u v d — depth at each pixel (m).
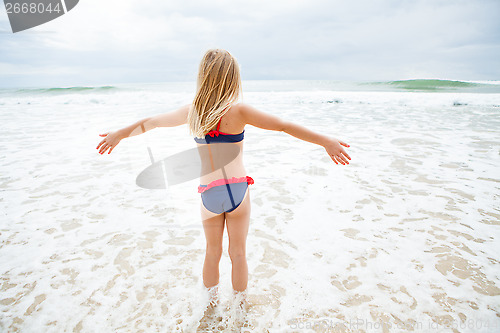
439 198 3.39
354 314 1.85
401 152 5.11
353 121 7.81
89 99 14.72
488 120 7.80
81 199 3.51
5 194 3.62
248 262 2.37
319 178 4.09
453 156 4.84
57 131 7.00
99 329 1.75
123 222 3.00
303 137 1.60
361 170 4.34
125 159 4.89
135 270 2.29
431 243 2.56
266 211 3.21
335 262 2.35
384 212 3.12
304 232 2.79
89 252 2.51
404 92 15.72
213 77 1.65
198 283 2.14
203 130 1.72
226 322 1.80
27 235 2.75
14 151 5.38
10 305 1.93
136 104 12.93
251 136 6.59
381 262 2.33
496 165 4.39
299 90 19.36
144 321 1.81
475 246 2.50
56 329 1.74
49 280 2.17
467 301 1.92
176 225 2.94
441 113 9.10
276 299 1.99
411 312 1.85
